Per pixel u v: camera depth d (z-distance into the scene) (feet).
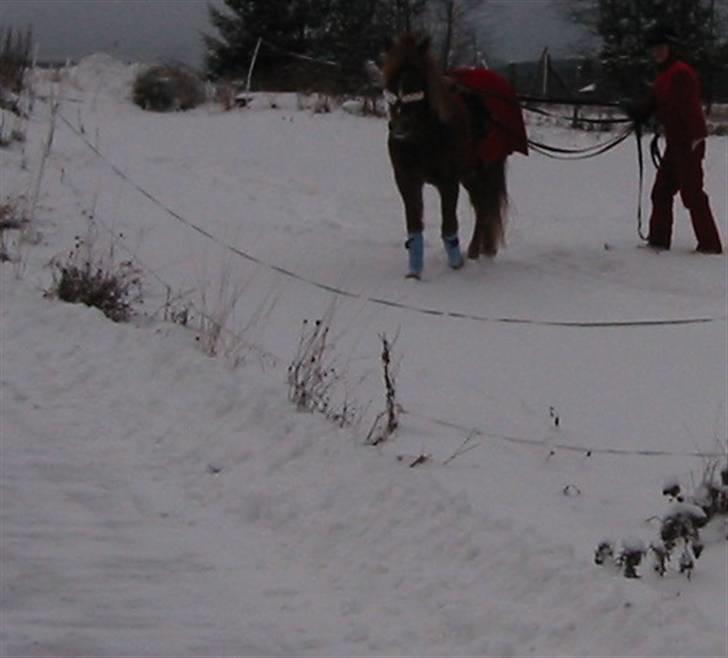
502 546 19.07
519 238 48.80
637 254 45.85
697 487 22.75
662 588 18.56
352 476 21.83
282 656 16.33
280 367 29.60
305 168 65.31
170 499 21.67
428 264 43.29
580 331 35.58
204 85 106.32
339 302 37.70
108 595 17.89
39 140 62.08
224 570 18.95
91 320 31.14
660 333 35.53
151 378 27.48
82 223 45.65
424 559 19.20
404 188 40.88
